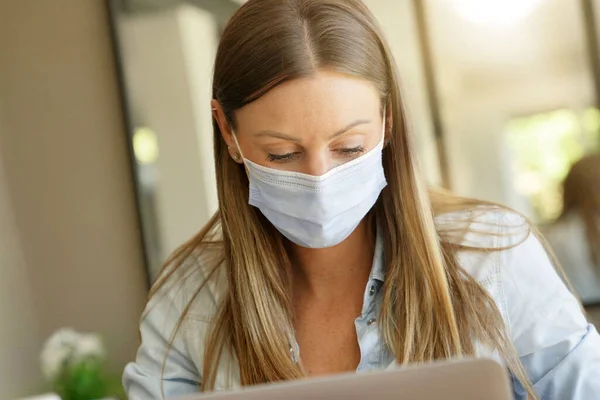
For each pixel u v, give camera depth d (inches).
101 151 133.5
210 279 67.9
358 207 60.8
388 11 126.2
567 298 61.0
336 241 61.7
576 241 122.1
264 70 56.7
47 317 134.6
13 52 134.2
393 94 62.1
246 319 63.2
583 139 122.3
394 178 62.9
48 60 133.8
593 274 121.4
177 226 130.5
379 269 63.5
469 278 61.6
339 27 57.8
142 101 130.4
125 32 130.6
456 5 124.6
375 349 61.9
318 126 57.1
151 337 68.9
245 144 61.1
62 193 134.2
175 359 67.6
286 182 59.9
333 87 56.7
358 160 59.4
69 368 117.6
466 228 64.2
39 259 134.7
